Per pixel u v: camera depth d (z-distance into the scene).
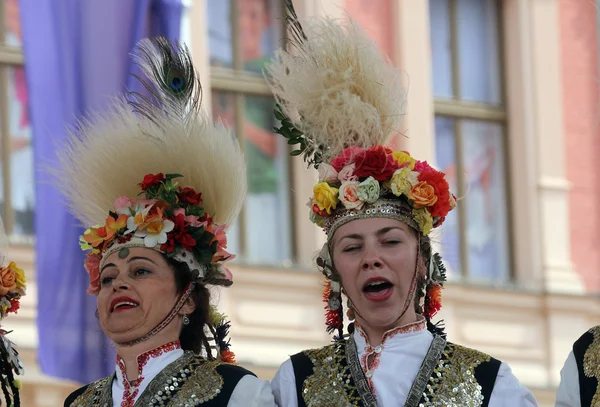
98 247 7.30
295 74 7.55
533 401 7.04
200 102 7.76
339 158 7.36
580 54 18.38
